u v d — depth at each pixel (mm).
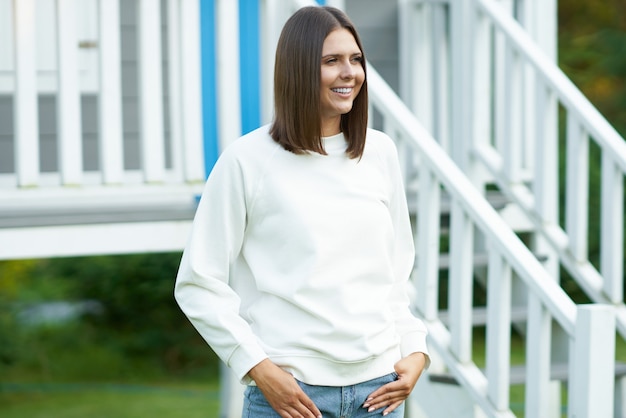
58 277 12047
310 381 3182
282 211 3199
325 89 3236
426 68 6688
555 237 5707
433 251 4977
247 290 3355
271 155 3244
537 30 6832
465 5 6262
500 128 6777
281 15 5613
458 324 4836
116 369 10961
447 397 5145
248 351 3162
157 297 11750
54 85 6855
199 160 5699
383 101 5090
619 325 5324
